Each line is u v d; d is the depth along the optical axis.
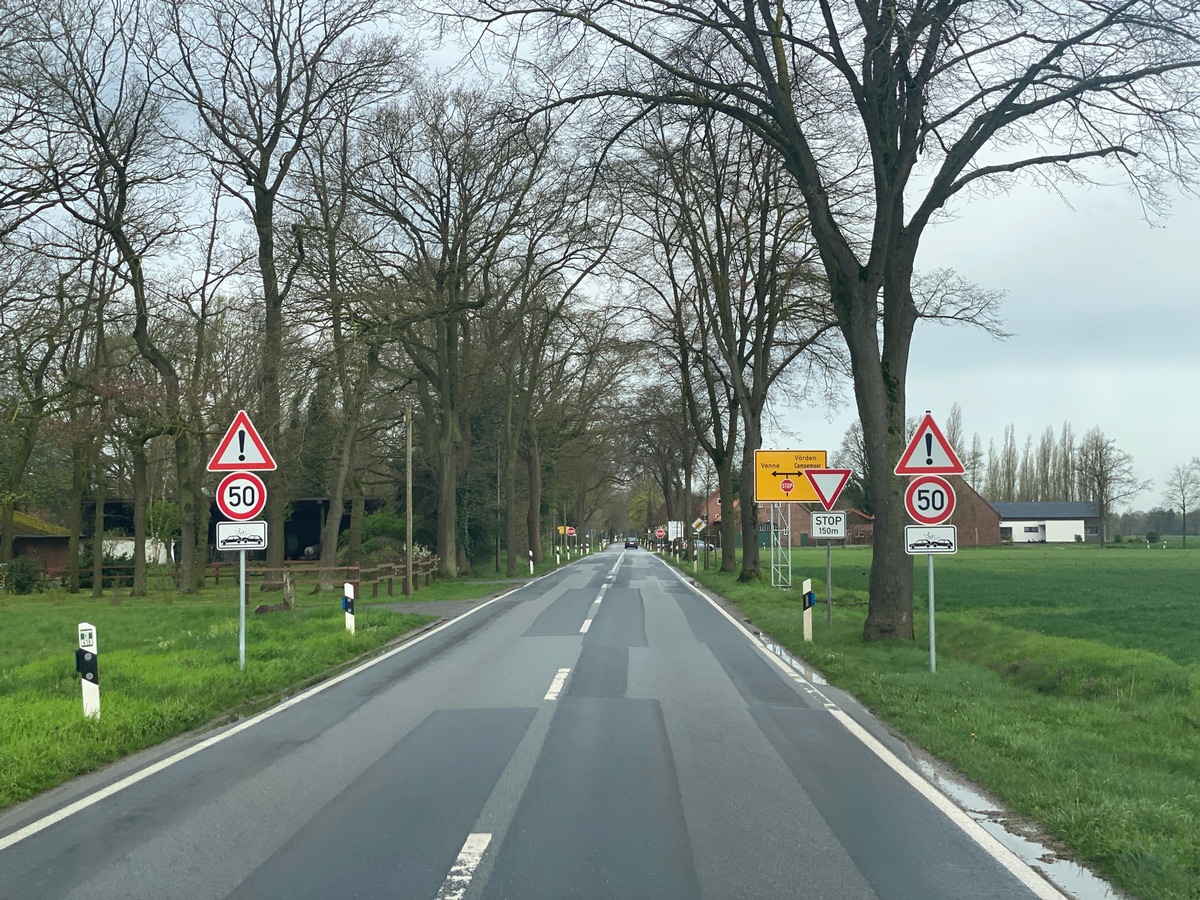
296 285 29.58
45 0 23.11
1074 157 16.11
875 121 16.28
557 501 72.75
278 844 6.04
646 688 12.06
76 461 36.16
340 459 32.34
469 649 16.30
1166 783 7.19
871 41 14.87
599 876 5.39
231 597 32.94
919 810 6.74
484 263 34.25
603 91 16.42
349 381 31.03
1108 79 15.02
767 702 11.10
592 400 54.69
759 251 33.84
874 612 16.73
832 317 31.00
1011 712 10.19
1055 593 27.64
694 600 28.61
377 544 51.53
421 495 53.09
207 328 34.81
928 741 8.80
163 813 6.82
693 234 33.44
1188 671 11.67
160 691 11.52
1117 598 25.44
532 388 49.09
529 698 11.30
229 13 27.83
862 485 98.31
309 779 7.69
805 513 110.25
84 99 27.84
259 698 11.73
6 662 15.19
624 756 8.34
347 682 12.92
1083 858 5.73
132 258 29.02
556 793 7.15
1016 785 7.19
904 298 16.94
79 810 6.95
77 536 40.50
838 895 5.12
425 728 9.62
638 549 136.88
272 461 13.45
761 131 17.39
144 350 31.20
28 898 5.20
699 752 8.51
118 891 5.28
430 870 5.51
